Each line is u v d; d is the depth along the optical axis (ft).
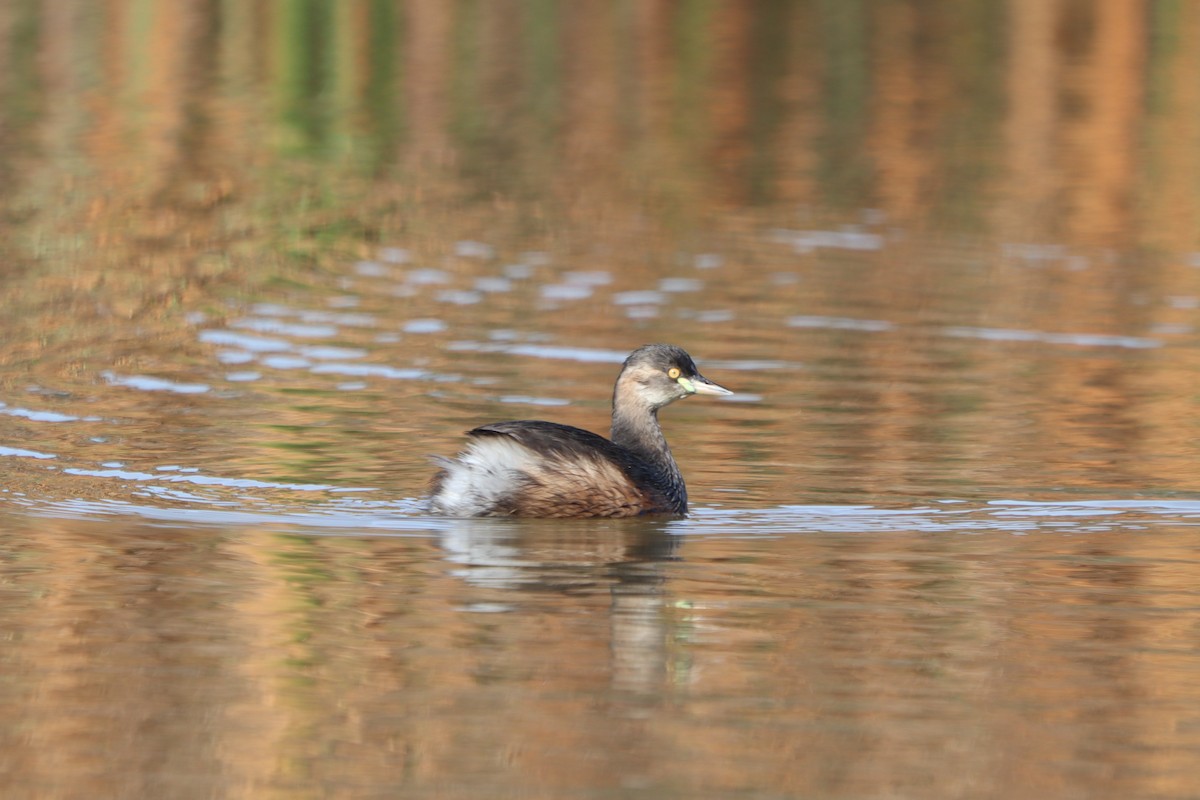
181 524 43.39
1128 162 108.27
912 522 45.14
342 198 93.50
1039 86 130.41
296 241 84.02
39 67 126.82
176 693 32.24
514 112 118.42
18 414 54.60
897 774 29.04
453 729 30.73
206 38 140.26
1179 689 33.09
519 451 45.06
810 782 28.66
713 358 65.21
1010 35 149.89
